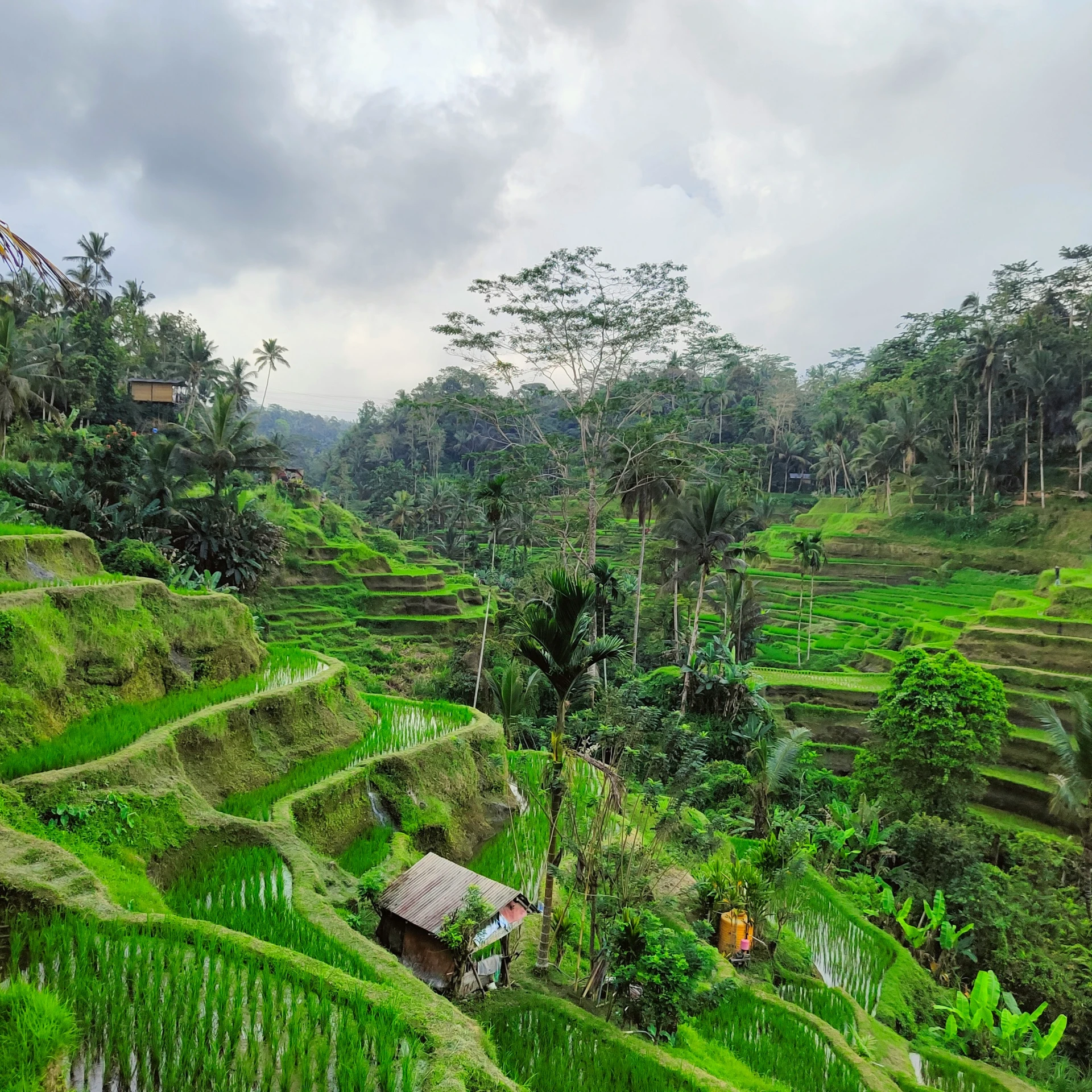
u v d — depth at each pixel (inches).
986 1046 637.9
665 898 605.0
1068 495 2442.2
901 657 1710.1
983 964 830.5
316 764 611.8
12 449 1641.2
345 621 1891.0
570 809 532.4
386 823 601.9
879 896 893.2
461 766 692.1
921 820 978.7
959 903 870.4
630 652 1569.9
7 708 455.2
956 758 1027.9
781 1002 523.8
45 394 1967.3
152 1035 224.4
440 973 417.1
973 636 1568.7
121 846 397.1
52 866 311.0
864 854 989.8
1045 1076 627.2
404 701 874.8
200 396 2896.2
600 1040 386.3
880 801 1066.1
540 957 461.1
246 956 277.4
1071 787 964.0
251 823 464.1
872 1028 564.1
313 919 366.3
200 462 1501.0
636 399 1644.9
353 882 471.5
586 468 1760.6
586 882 498.3
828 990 596.1
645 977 422.3
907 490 2915.8
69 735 478.6
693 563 1542.8
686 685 1302.9
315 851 492.7
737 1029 489.4
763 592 2319.1
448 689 1338.6
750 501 2664.9
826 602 2383.1
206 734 537.3
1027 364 2502.5
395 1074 228.5
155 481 1350.9
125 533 1236.5
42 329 1998.0
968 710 1051.9
